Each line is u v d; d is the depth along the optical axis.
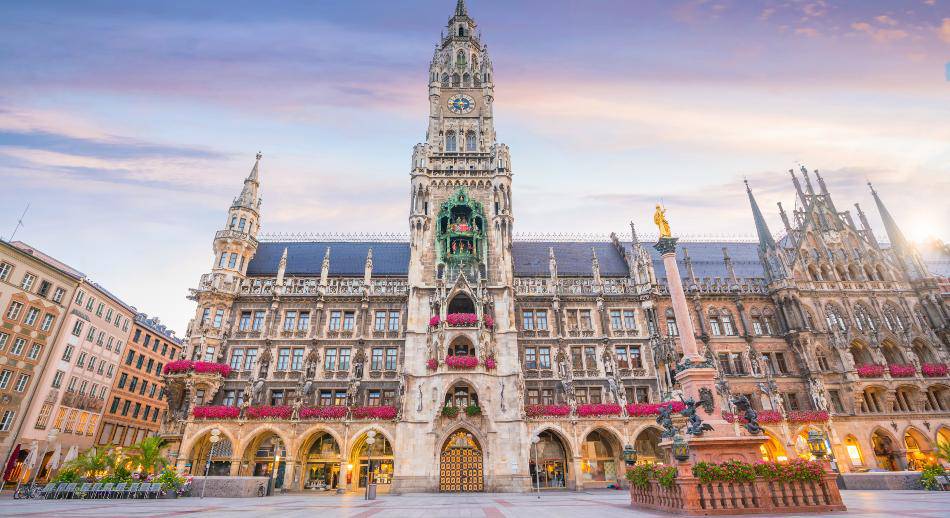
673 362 49.31
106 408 63.88
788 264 55.84
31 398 50.78
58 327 54.69
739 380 50.59
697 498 18.78
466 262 51.62
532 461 46.88
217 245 53.38
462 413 44.84
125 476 33.78
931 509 18.55
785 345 53.22
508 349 47.84
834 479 19.34
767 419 46.44
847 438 47.25
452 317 47.88
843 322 53.09
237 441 43.72
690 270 56.41
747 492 18.98
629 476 23.81
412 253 52.12
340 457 43.47
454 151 59.84
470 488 43.19
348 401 46.81
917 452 47.38
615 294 54.03
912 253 56.81
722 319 54.47
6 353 48.56
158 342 76.81
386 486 45.44
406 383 45.78
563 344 51.00
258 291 53.16
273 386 48.09
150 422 73.94
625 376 50.06
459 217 55.31
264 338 50.25
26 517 18.39
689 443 22.80
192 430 43.88
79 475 33.91
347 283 53.84
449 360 45.56
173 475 33.47
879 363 50.22
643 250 56.62
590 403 48.69
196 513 20.95
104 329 63.22
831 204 60.25
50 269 53.94
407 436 43.78
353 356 49.53
